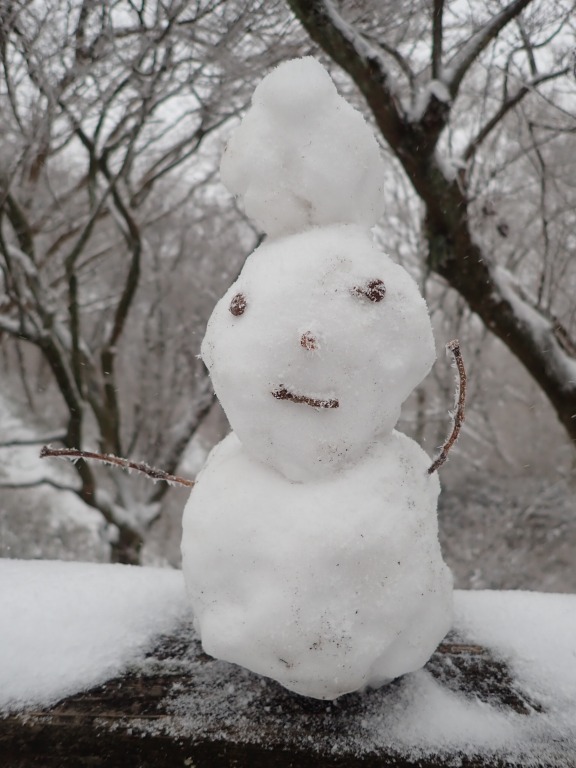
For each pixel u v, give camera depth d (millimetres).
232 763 1111
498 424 9875
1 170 4605
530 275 6715
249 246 8312
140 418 7312
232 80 4094
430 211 3475
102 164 5027
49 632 1446
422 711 1224
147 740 1157
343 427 1130
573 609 1617
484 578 6980
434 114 3104
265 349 1102
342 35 2945
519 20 3334
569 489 8227
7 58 3867
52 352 5141
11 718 1203
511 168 5402
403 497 1161
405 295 1154
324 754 1117
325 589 1073
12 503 8367
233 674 1334
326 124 1161
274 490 1162
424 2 3357
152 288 8211
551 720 1214
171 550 7941
